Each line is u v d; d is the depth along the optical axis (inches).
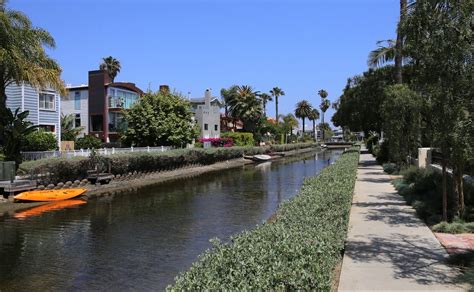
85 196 922.7
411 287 231.6
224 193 957.2
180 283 147.9
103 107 1937.7
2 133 912.3
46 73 911.0
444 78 361.4
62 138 1494.8
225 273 161.0
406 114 831.1
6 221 632.4
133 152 1280.8
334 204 315.6
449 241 335.6
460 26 339.0
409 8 382.3
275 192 958.4
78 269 389.4
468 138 345.1
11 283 353.4
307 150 3572.8
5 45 845.8
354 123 1823.3
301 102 5595.5
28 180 876.0
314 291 163.2
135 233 542.0
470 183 483.5
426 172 626.8
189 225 590.9
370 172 1022.4
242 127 3415.4
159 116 1619.1
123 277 365.1
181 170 1545.3
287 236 205.3
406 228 386.0
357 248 316.8
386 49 1160.8
